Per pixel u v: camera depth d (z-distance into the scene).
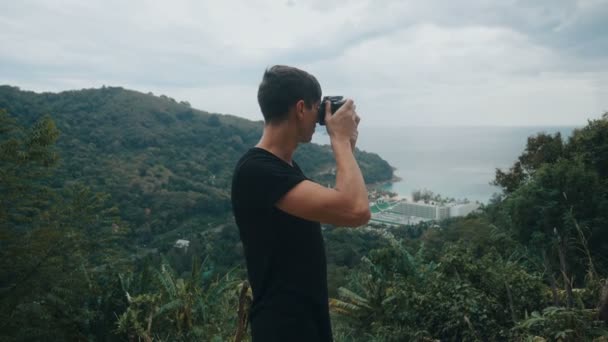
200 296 6.39
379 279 7.34
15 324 5.80
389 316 5.91
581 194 8.21
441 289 5.69
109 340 5.99
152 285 6.78
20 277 6.02
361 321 7.22
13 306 5.92
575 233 7.65
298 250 0.96
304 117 1.03
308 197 0.91
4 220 6.10
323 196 0.90
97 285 6.57
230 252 34.75
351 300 7.66
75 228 6.70
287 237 0.95
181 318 6.11
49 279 6.18
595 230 7.45
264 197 0.94
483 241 10.62
